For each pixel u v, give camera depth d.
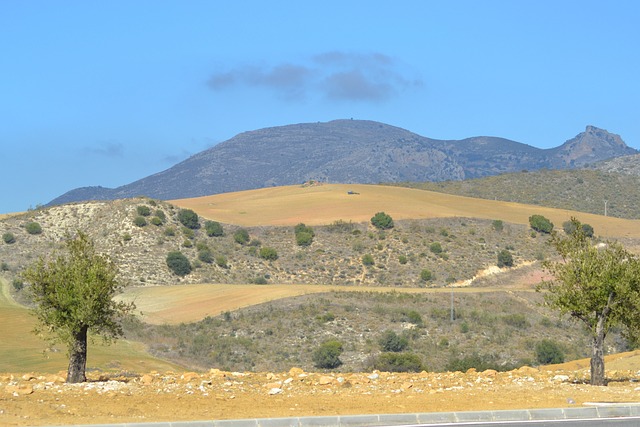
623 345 88.94
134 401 24.64
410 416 22.11
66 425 20.34
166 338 91.75
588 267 29.69
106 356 70.06
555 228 180.25
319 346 90.00
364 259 159.38
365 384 28.77
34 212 169.62
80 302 28.81
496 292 117.62
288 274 154.50
